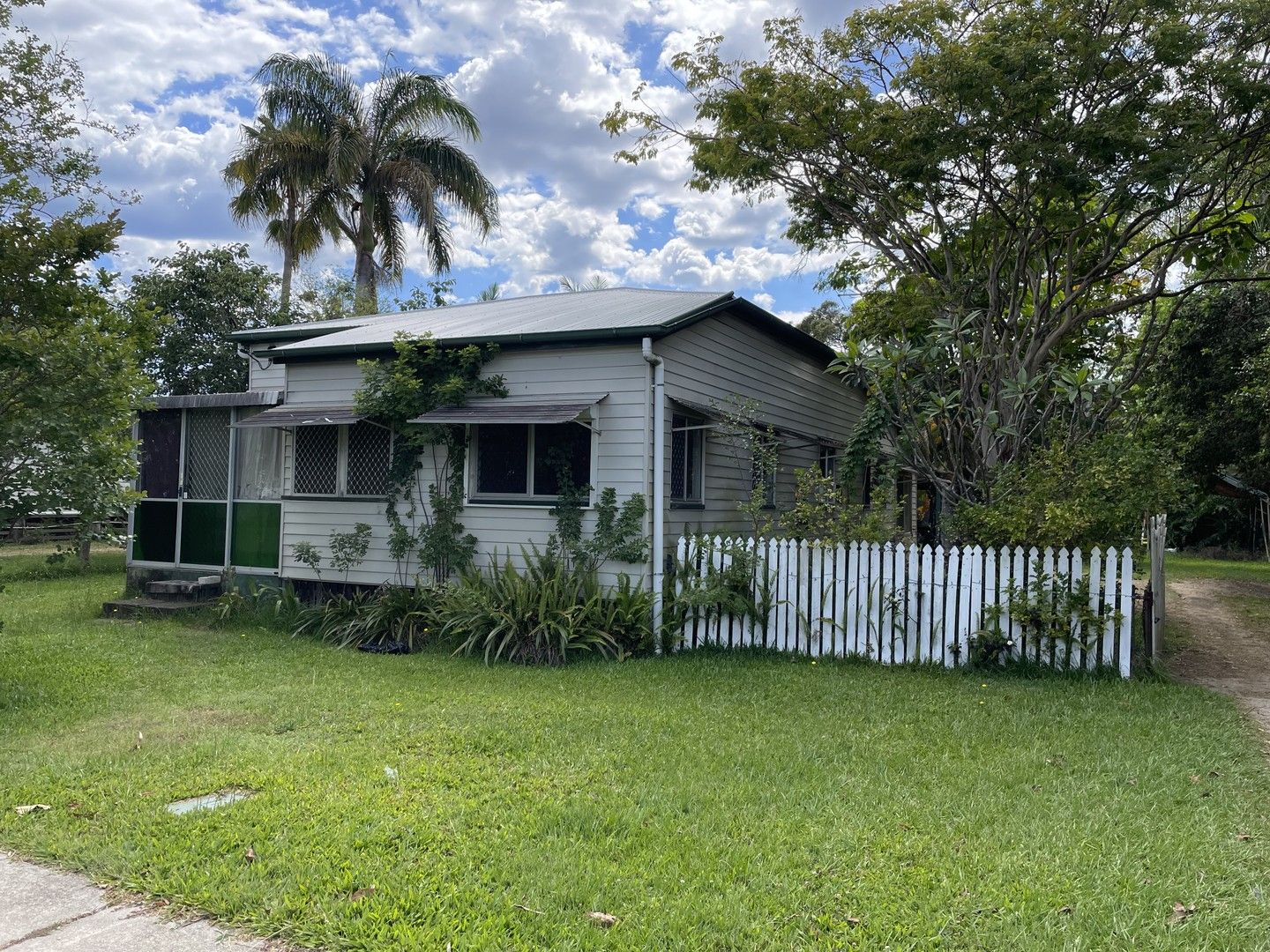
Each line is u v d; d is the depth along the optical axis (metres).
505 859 3.98
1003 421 10.48
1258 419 16.69
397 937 3.32
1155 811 4.70
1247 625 12.27
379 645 9.65
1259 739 6.20
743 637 9.36
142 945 3.31
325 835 4.21
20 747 5.83
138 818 4.46
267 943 3.34
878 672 8.42
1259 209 10.88
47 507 7.24
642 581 9.62
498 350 10.30
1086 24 9.47
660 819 4.49
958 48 9.66
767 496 12.70
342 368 11.42
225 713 6.70
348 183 23.14
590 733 6.13
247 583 12.12
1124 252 12.21
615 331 9.52
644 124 11.78
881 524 9.27
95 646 9.52
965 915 3.53
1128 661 7.98
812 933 3.38
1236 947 3.32
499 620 9.14
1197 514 26.30
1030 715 6.73
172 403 12.57
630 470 9.72
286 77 22.83
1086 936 3.37
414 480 10.83
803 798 4.83
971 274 11.76
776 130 10.93
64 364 7.23
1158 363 17.20
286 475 11.93
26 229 7.11
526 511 10.18
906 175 10.40
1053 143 9.59
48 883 3.83
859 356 10.50
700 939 3.32
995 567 8.45
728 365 11.69
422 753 5.63
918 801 4.79
